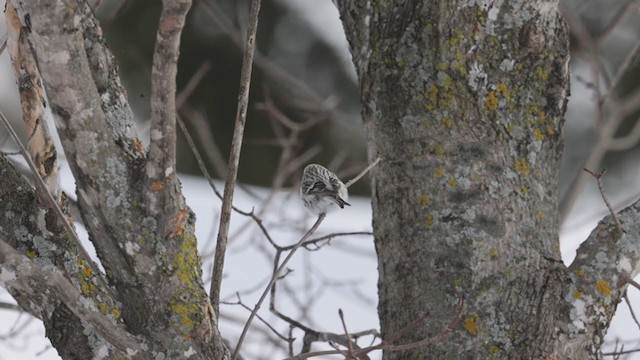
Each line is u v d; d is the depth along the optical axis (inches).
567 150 676.1
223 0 632.4
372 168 292.8
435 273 271.9
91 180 233.3
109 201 234.2
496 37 284.4
